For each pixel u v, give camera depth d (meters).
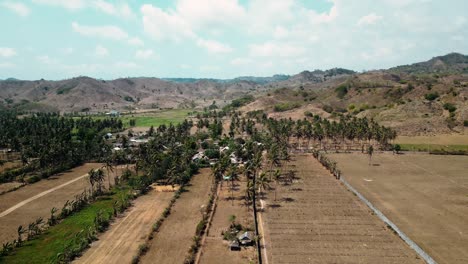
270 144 187.88
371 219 100.31
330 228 94.38
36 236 90.75
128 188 133.88
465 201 114.56
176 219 101.00
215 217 102.88
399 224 95.88
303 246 83.88
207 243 85.62
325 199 118.62
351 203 114.31
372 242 85.69
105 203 117.06
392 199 117.12
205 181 143.75
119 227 95.56
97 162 181.00
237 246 82.12
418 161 177.38
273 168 165.88
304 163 177.12
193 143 198.88
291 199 119.12
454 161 176.88
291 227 95.31
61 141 186.25
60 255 76.12
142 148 165.12
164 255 79.00
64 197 122.31
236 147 182.00
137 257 76.69
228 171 137.88
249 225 95.94
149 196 124.06
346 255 79.19
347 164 171.62
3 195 124.25
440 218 100.06
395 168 162.25
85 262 75.81
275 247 83.50
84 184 138.88
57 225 98.12
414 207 109.31
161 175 147.12
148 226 96.00
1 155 192.00
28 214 106.00
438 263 74.50
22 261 77.38
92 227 93.81
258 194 125.12
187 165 151.88
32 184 139.25
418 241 85.31
